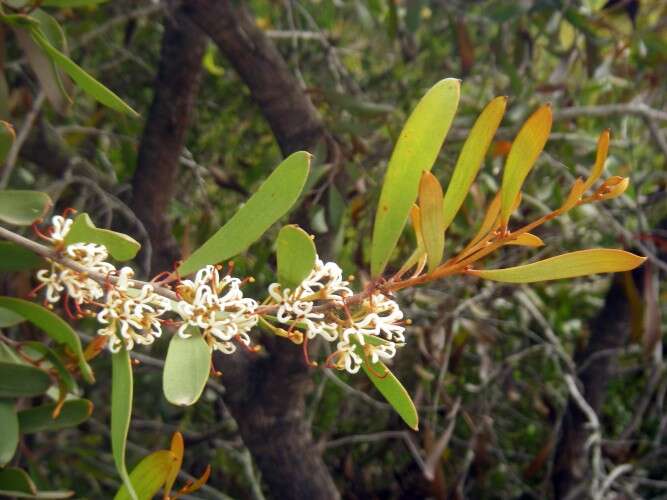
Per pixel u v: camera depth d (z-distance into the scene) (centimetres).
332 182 81
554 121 96
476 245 30
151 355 106
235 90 114
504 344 123
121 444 27
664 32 96
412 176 30
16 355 39
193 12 78
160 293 30
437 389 97
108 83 116
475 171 30
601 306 129
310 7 117
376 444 114
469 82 123
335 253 81
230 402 87
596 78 97
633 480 111
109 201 79
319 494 88
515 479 114
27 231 76
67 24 101
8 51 90
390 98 122
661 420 115
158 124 89
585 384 113
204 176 113
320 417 116
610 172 108
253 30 81
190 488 37
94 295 30
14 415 38
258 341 90
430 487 102
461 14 94
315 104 94
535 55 120
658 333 95
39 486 59
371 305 30
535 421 123
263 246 94
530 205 103
